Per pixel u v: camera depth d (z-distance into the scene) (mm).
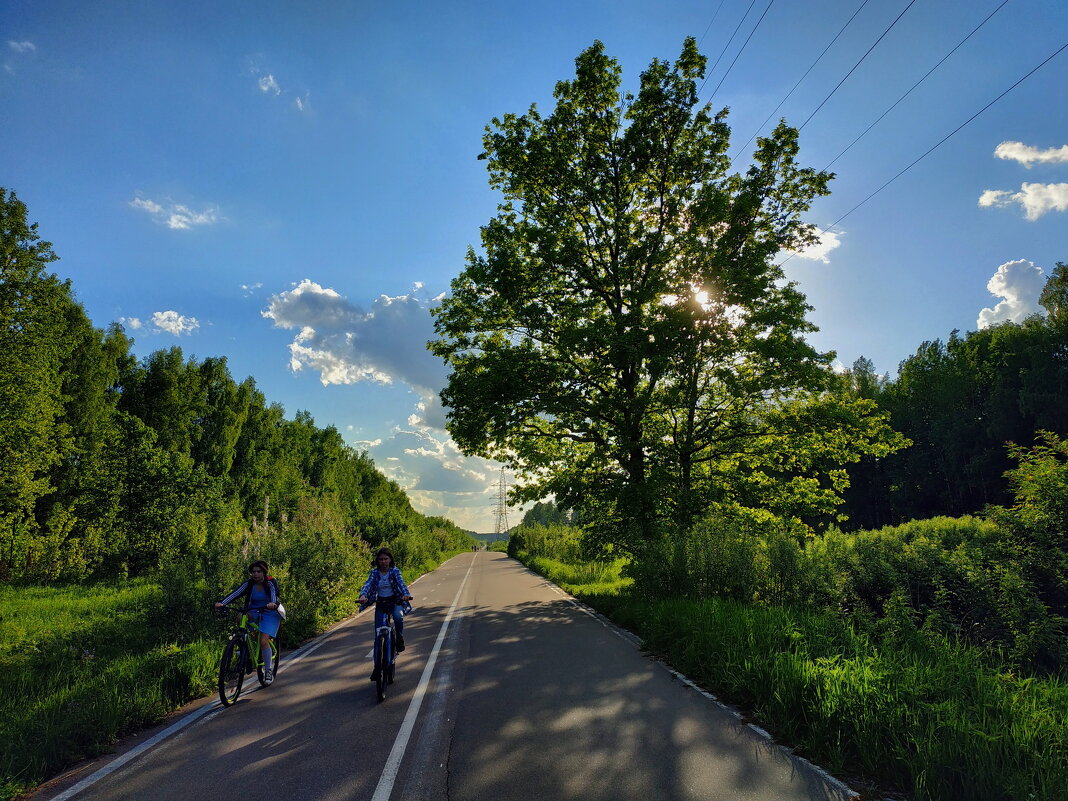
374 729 5559
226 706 6652
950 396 50562
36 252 19984
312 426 61969
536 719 5609
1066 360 42406
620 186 18562
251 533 16016
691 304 15094
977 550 7234
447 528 103625
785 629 7008
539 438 19562
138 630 10453
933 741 4008
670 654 8195
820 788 3945
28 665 8648
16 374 19062
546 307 18562
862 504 57969
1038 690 4805
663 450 15891
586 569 23906
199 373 35844
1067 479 6852
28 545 20359
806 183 17297
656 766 4359
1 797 4215
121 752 5195
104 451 21484
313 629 11984
